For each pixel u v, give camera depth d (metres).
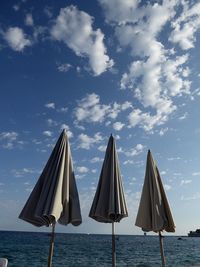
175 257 29.72
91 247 40.84
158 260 26.23
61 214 5.14
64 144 5.66
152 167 6.26
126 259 26.81
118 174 5.98
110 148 6.33
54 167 5.31
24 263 23.17
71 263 23.27
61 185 5.12
